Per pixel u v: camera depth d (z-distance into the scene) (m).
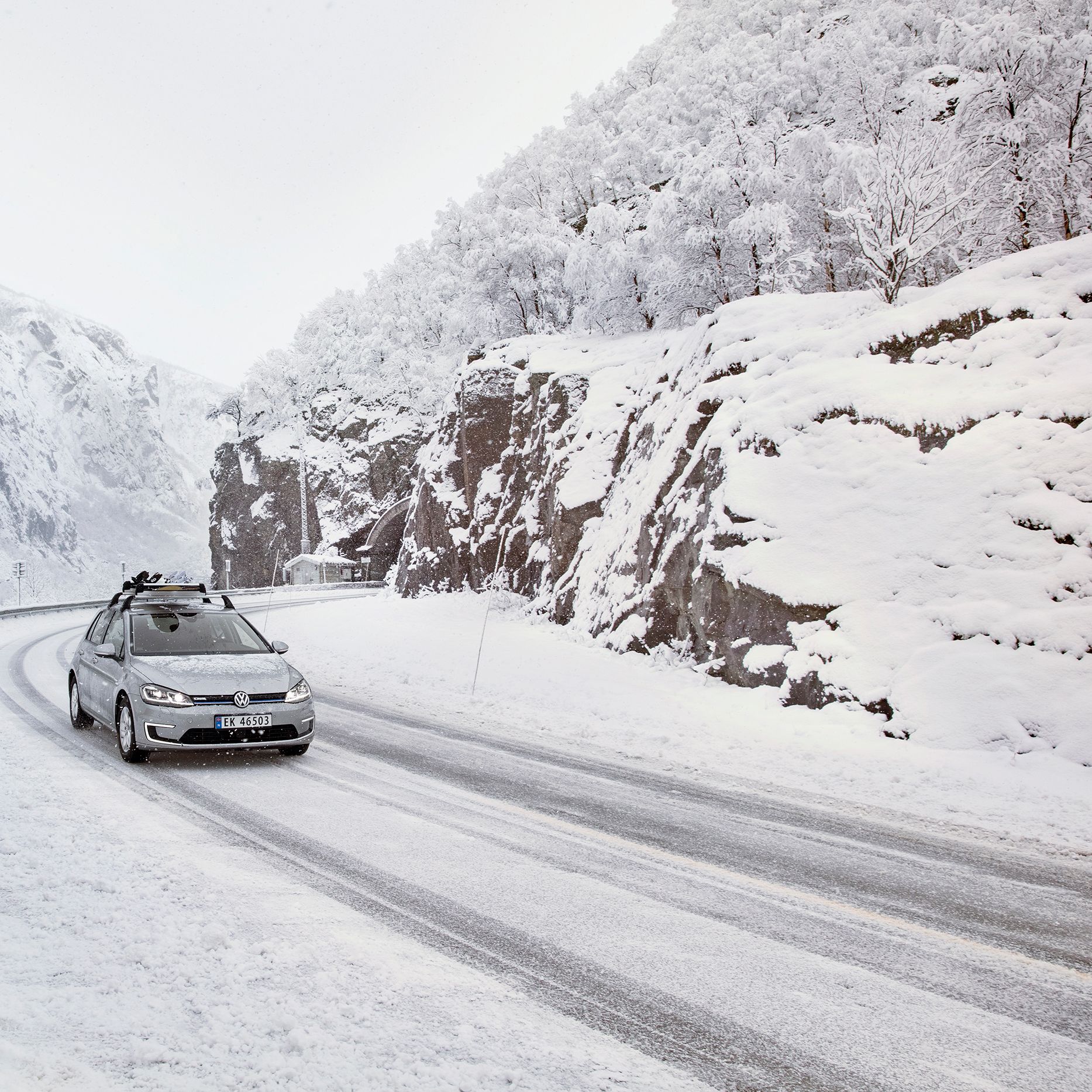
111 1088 2.51
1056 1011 3.32
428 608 31.50
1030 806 7.27
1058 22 27.36
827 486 14.40
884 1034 3.08
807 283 31.39
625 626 18.56
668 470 19.58
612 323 37.50
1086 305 14.55
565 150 56.03
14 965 3.34
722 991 3.41
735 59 46.91
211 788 6.79
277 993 3.20
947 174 19.03
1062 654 10.02
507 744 9.41
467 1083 2.61
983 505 12.29
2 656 17.52
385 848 5.29
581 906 4.38
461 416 39.66
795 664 12.27
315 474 86.00
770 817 6.61
